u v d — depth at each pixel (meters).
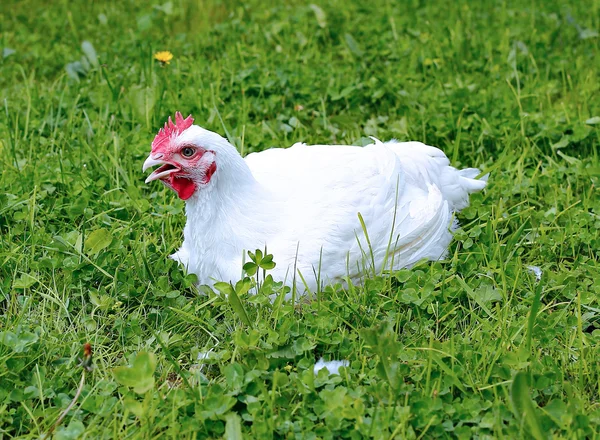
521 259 1.87
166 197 1.97
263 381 1.63
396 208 1.78
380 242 1.77
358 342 1.69
